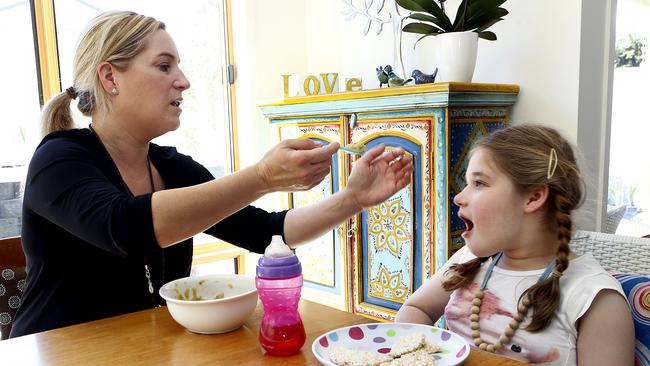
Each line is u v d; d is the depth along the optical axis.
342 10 2.72
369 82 2.62
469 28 1.95
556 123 1.93
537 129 1.03
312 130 2.27
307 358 0.75
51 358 0.77
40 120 1.24
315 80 2.36
